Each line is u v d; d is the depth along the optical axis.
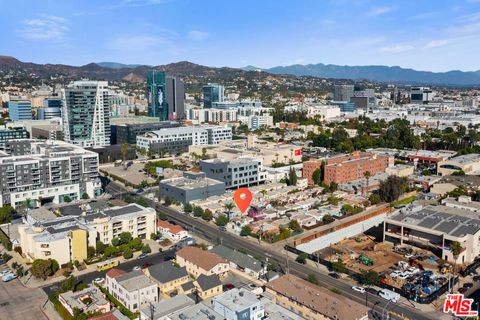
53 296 151.38
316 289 149.38
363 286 165.38
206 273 166.88
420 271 181.12
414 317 143.38
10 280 170.12
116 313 140.00
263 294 152.38
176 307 136.12
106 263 181.00
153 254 195.25
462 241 188.62
